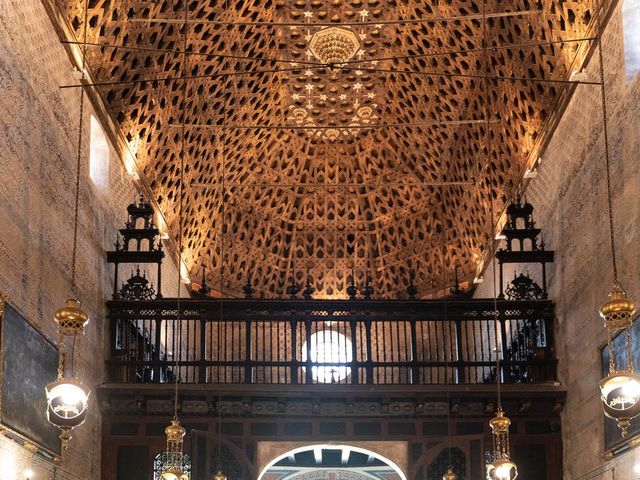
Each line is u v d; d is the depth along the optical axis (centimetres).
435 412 1973
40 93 1536
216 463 1928
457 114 2577
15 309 1350
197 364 1984
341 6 2506
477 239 2756
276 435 1961
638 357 1513
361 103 2839
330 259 3103
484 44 2216
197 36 2238
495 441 1928
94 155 1983
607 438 1652
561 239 1981
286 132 2909
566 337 1953
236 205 2919
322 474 2880
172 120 2308
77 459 1736
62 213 1664
